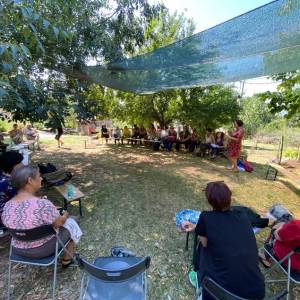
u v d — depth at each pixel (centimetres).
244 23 249
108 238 304
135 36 488
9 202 197
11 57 182
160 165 712
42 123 334
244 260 155
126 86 511
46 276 237
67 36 256
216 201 175
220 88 984
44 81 358
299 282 194
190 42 310
